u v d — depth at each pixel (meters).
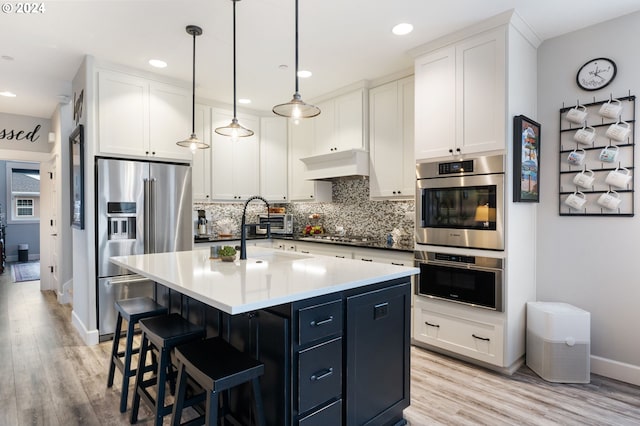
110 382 2.53
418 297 3.19
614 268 2.66
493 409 2.24
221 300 1.43
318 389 1.64
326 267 2.20
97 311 3.38
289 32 2.83
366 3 2.42
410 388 2.36
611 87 2.66
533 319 2.76
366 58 3.30
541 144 2.99
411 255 3.28
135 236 3.59
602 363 2.71
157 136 3.71
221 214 5.01
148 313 2.31
